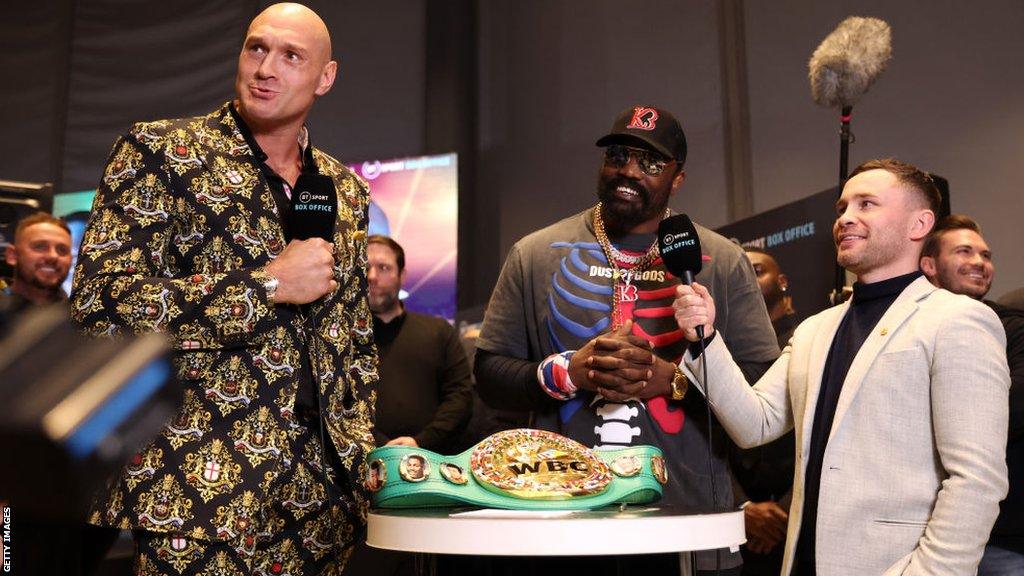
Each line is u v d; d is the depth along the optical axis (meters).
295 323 1.72
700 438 2.05
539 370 2.01
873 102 4.96
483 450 1.55
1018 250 4.55
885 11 5.00
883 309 1.93
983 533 1.62
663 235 1.90
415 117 6.37
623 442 2.00
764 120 5.28
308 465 1.75
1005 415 1.71
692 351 1.96
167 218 1.65
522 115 6.07
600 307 2.11
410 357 3.63
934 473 1.74
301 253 1.62
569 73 5.95
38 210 3.57
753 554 2.99
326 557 1.79
